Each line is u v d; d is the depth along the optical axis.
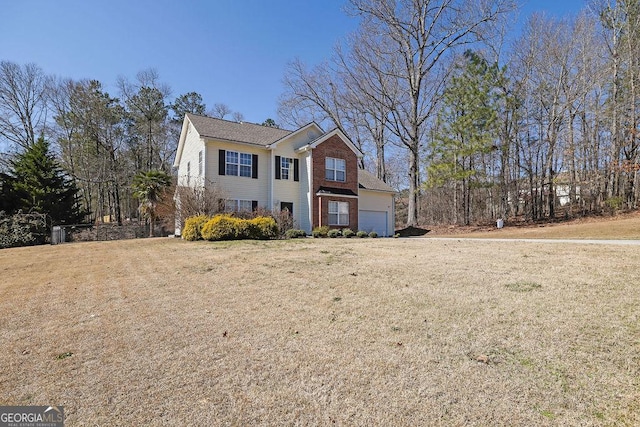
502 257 8.28
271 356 3.21
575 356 3.01
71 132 31.53
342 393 2.55
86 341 3.65
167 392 2.62
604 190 24.89
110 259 9.39
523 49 25.45
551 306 4.35
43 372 2.98
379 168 32.47
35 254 10.98
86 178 31.92
